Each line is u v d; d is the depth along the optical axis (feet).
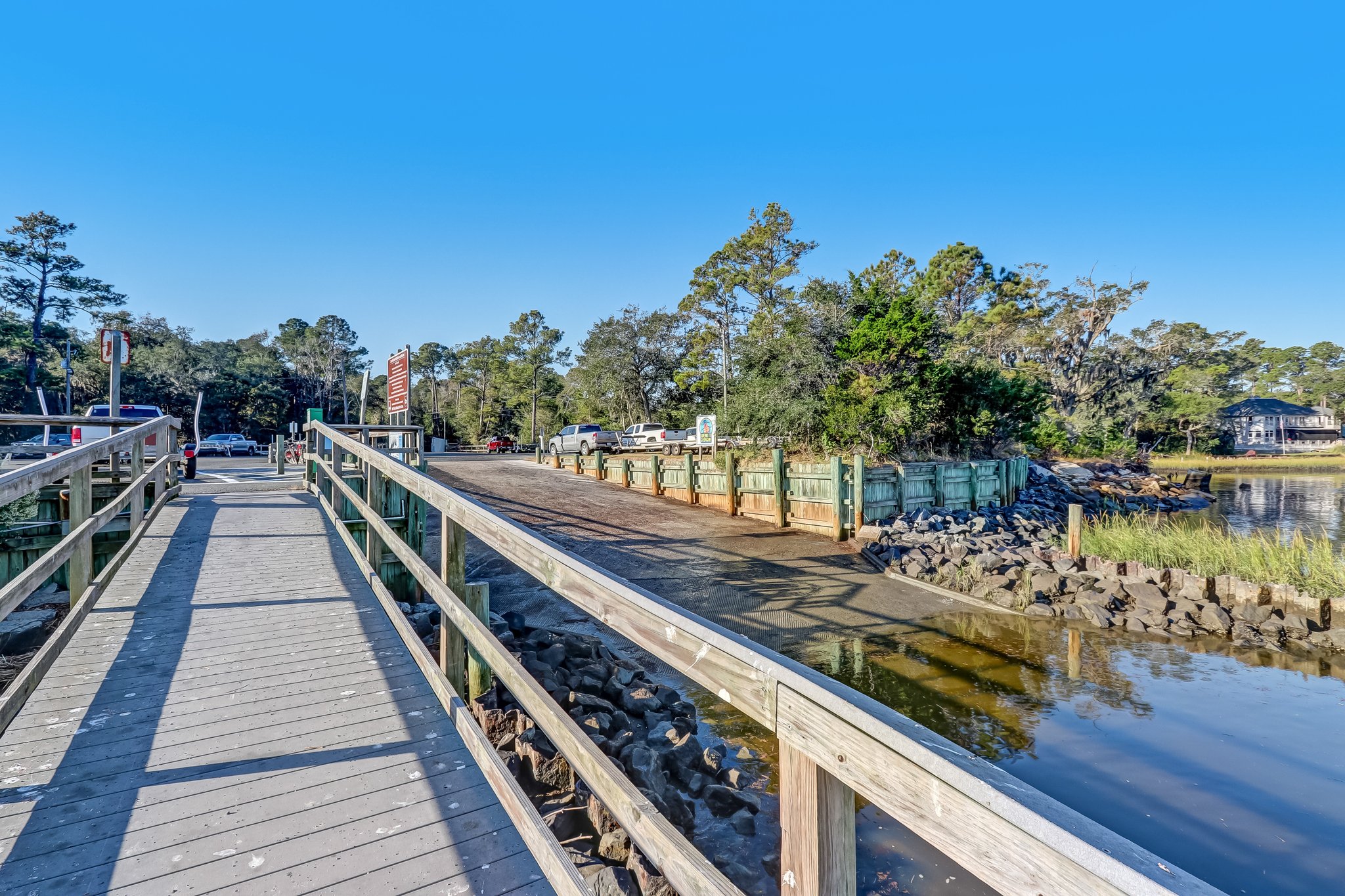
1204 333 240.73
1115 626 31.12
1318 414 241.35
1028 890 2.71
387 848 8.25
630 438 94.22
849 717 3.77
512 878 7.80
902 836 15.66
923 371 63.57
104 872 7.70
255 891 7.47
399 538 14.74
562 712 7.47
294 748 10.48
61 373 190.90
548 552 8.10
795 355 62.69
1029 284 168.76
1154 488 94.73
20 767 9.73
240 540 23.90
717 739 20.16
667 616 5.70
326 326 283.59
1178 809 16.94
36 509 22.98
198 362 221.87
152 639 14.75
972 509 55.21
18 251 192.75
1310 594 32.83
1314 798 17.40
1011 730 21.15
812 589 35.68
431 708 11.94
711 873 4.51
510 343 221.46
